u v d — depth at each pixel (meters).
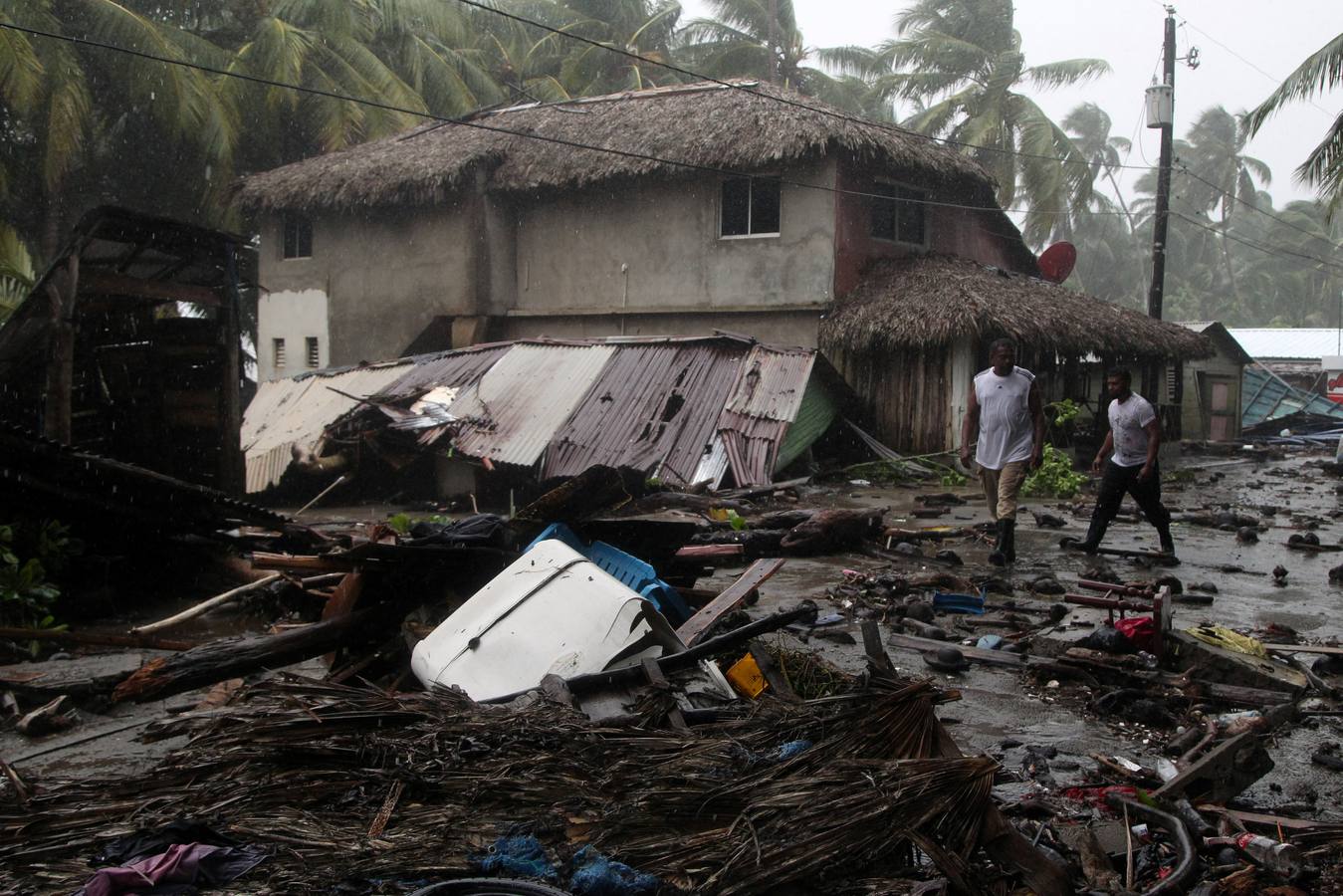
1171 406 25.19
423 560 5.78
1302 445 29.16
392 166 21.58
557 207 21.48
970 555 10.02
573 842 3.10
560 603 4.63
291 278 23.98
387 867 3.03
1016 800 4.03
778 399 15.12
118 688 4.87
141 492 7.83
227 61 25.88
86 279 10.55
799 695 4.64
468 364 17.20
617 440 14.79
